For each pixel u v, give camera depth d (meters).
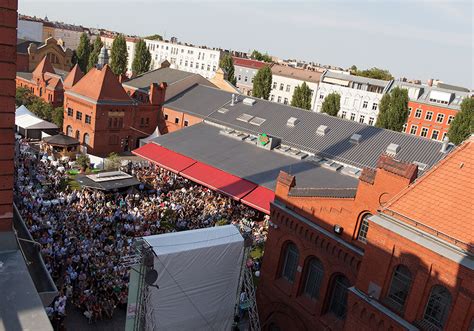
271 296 25.75
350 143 54.19
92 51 118.62
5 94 11.29
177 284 19.12
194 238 19.67
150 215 42.09
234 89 87.44
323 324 22.62
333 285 22.72
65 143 60.19
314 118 61.53
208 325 20.97
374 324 17.66
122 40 110.50
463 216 15.77
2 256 11.77
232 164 52.31
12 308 9.72
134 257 18.28
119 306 29.69
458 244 15.14
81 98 67.94
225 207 47.38
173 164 54.47
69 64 127.94
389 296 17.42
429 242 15.86
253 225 43.75
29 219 34.78
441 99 103.31
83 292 28.59
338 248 21.72
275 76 133.50
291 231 24.33
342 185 46.31
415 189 17.55
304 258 23.66
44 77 89.62
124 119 70.56
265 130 61.00
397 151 50.66
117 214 40.72
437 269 15.43
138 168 57.78
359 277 18.36
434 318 15.79
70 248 32.81
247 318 28.36
